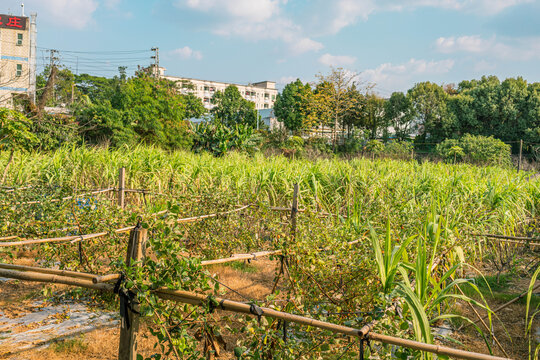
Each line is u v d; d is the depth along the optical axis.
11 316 4.91
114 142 21.52
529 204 8.77
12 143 9.57
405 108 51.69
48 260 5.77
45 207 5.94
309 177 9.53
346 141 39.06
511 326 4.99
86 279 2.62
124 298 2.60
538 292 6.21
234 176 9.77
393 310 2.97
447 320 5.08
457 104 49.03
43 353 4.05
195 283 2.71
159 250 2.70
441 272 4.96
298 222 5.02
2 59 34.78
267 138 32.00
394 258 3.17
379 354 2.87
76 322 4.80
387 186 8.55
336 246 4.16
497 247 7.43
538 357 4.24
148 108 23.42
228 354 4.09
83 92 61.94
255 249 6.94
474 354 2.04
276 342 2.92
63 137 18.50
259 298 5.51
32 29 36.03
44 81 47.75
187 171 10.27
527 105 45.78
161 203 7.79
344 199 8.69
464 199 7.48
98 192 7.26
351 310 3.73
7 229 5.80
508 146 30.00
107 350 4.16
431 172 11.22
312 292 3.96
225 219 6.95
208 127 23.03
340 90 40.44
